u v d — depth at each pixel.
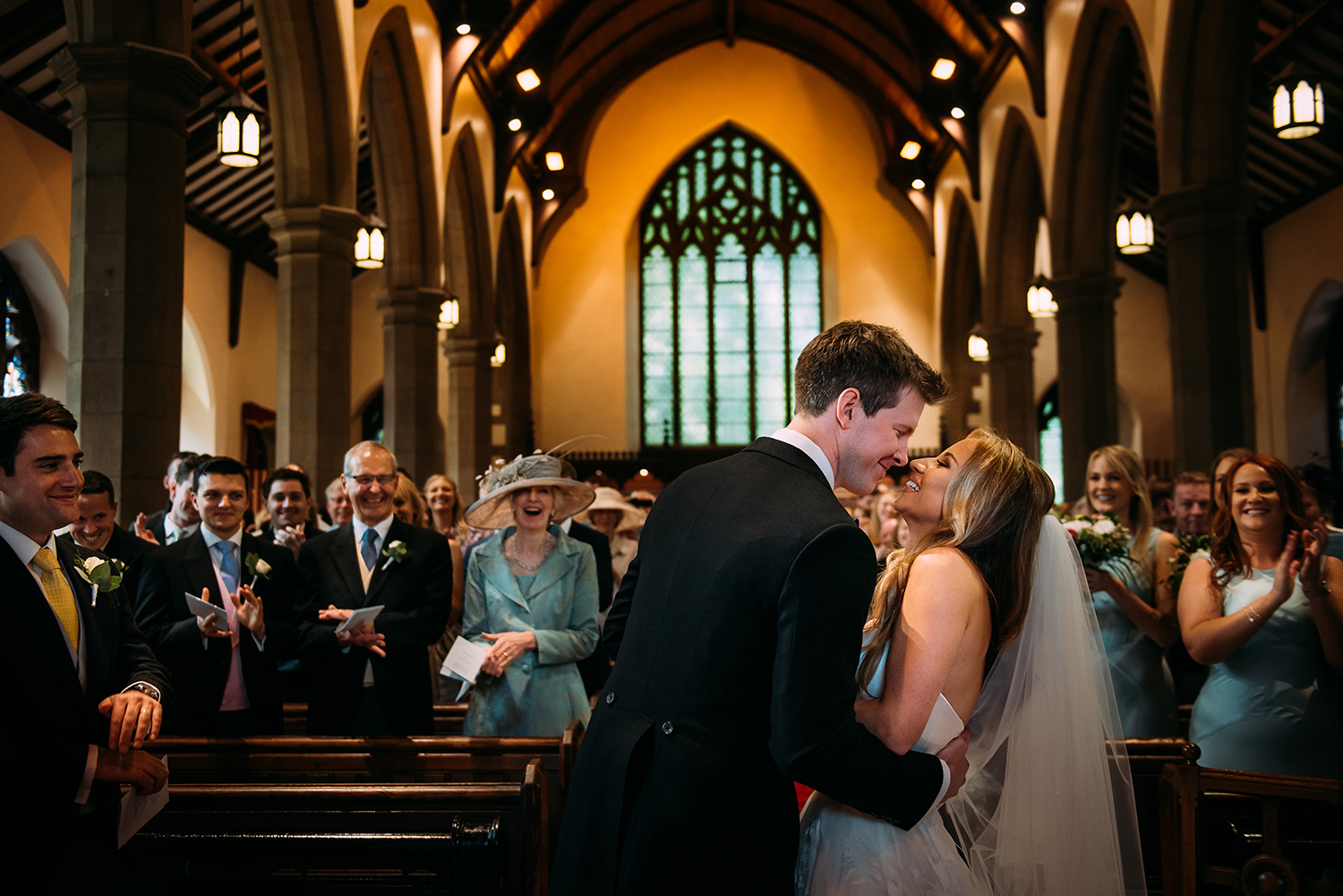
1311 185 15.05
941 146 18.06
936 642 1.99
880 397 1.97
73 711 2.39
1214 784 2.64
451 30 13.05
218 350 16.03
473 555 4.22
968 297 18.34
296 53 9.09
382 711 4.09
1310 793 2.48
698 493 2.02
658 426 20.30
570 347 20.00
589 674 4.68
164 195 5.98
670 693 1.86
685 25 19.53
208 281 15.72
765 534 1.84
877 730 1.97
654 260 20.62
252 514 16.91
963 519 2.23
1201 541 3.74
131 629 2.78
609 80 19.66
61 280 12.30
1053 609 2.22
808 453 2.00
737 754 1.81
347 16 9.63
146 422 5.85
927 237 19.48
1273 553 3.47
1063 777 2.16
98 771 2.36
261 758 3.46
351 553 4.34
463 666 3.84
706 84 20.22
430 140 12.44
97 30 5.88
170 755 3.45
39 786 2.28
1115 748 2.34
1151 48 9.32
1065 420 12.20
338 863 3.10
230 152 8.20
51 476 2.39
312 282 9.24
